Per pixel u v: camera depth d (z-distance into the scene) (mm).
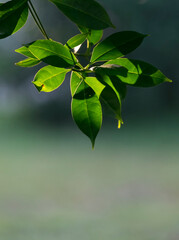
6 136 23750
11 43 18891
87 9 716
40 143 21594
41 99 24625
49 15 10289
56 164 15648
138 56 12039
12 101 25297
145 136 21750
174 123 22438
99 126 829
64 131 24766
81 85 822
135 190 10789
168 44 9680
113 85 821
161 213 8188
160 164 14719
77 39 818
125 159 16266
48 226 7562
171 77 12703
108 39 794
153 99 22125
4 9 793
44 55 769
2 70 21703
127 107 23031
